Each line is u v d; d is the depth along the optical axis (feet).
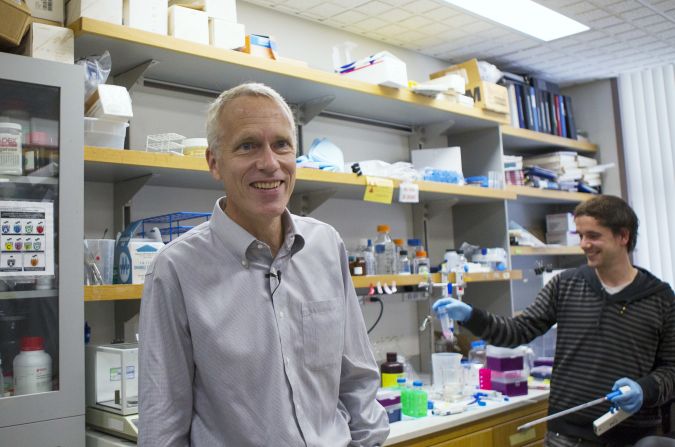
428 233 11.19
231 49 7.03
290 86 8.06
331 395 4.23
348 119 9.89
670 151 13.04
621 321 6.78
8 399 4.97
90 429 5.94
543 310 7.70
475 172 11.24
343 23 9.92
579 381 6.98
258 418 3.82
